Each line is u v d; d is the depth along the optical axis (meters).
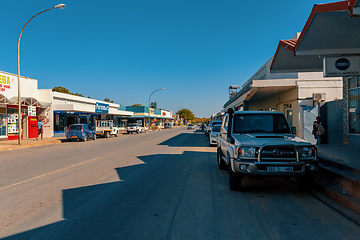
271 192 6.34
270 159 5.73
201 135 34.66
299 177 6.43
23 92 26.36
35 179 7.89
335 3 5.41
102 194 6.15
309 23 6.03
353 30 6.41
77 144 21.78
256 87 16.62
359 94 10.62
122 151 15.57
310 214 4.81
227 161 6.98
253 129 7.27
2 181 7.66
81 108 31.59
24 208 5.21
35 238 3.83
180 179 7.76
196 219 4.54
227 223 4.37
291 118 17.64
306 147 5.84
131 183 7.25
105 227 4.21
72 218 4.62
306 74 16.06
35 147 19.06
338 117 12.42
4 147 17.56
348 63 7.27
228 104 32.50
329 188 6.08
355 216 4.70
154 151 15.34
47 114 29.28
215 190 6.51
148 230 4.08
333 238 3.80
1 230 4.13
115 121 50.22
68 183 7.32
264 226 4.24
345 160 7.38
